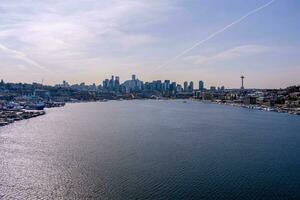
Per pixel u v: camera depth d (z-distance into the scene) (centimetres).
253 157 13312
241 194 9012
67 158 12656
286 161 12681
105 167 11394
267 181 10125
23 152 13725
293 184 9856
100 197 8606
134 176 10381
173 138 17888
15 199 8456
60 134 19062
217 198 8669
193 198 8638
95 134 19200
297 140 17800
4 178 10081
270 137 18850
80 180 9931
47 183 9650
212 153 13988
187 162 12288
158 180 10038
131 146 15275
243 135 19538
